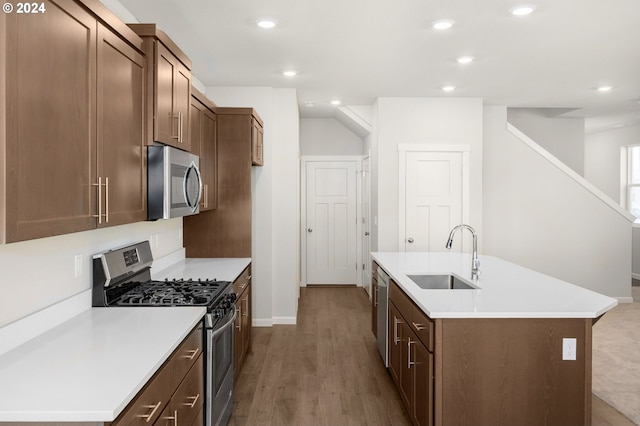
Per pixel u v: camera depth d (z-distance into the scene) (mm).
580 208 6309
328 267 7746
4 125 1294
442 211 5793
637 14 3088
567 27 3332
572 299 2652
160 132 2438
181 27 3332
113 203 2020
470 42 3652
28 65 1406
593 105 6250
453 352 2404
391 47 3771
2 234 1295
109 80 1975
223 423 2807
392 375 3686
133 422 1491
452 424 2404
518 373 2414
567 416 2422
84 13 1752
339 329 5258
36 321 1989
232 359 3074
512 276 3443
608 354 4402
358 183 7656
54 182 1558
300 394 3533
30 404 1343
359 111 6352
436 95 5617
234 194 4539
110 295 2572
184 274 3592
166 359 1835
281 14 3094
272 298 5438
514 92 5441
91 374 1564
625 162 8469
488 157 6234
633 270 8602
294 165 5391
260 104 5215
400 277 3391
